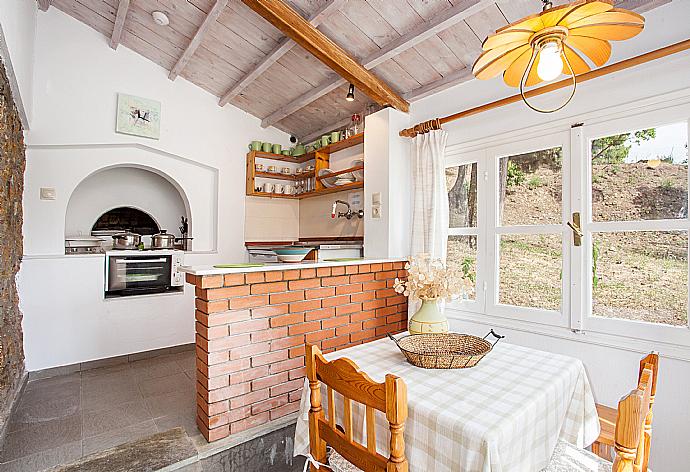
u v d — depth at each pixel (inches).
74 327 134.4
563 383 59.2
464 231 121.0
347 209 175.2
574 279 94.7
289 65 143.9
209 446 84.0
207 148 170.2
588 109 92.9
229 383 88.1
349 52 121.3
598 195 92.2
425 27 103.3
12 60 88.6
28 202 130.7
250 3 99.6
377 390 44.6
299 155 191.0
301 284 101.9
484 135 114.7
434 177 122.3
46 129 132.6
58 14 135.7
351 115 170.1
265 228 196.2
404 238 135.6
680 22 78.9
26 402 107.1
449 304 123.5
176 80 161.3
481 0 90.6
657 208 83.0
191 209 169.2
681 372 77.5
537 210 103.7
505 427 43.9
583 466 56.6
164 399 109.2
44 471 41.8
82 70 139.6
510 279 109.2
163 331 153.5
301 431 61.8
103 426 93.4
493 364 64.9
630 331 85.2
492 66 59.9
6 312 97.2
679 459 77.4
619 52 87.2
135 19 132.5
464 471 43.2
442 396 51.9
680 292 79.6
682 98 78.7
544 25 50.4
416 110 135.0
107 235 173.6
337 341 110.7
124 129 146.7
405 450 49.9
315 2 104.4
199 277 84.9
